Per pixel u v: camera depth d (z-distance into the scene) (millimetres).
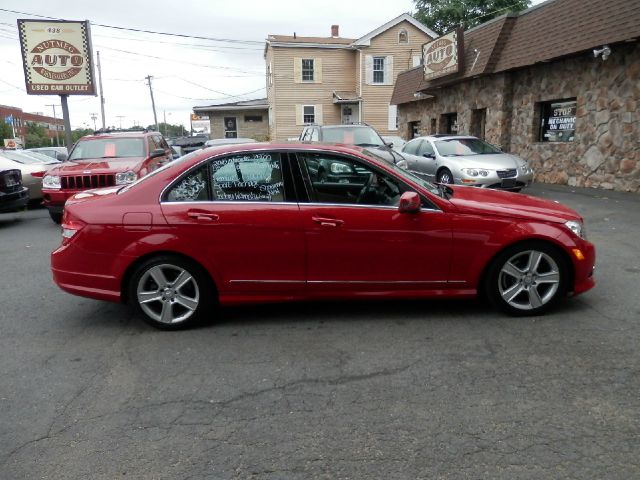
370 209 4520
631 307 4863
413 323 4648
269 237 4488
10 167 10797
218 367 3902
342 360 3955
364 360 3943
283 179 4562
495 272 4613
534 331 4383
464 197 4895
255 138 40875
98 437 3059
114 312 5211
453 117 20016
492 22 16062
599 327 4426
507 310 4691
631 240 7496
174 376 3781
